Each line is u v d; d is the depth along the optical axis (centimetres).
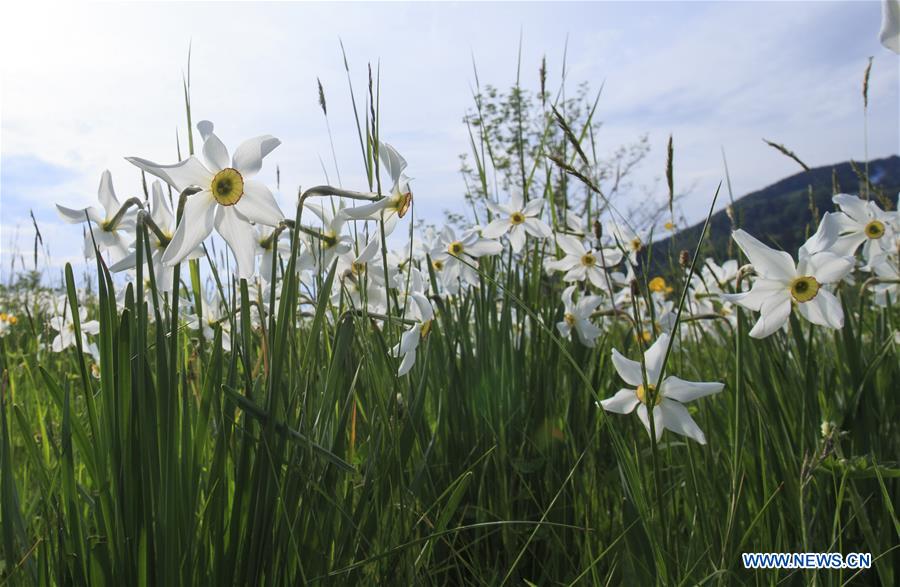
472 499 41
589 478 42
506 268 58
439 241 56
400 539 30
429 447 34
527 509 41
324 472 27
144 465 22
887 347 36
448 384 44
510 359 46
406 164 31
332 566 27
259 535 24
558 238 58
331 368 28
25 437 26
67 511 24
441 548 38
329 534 28
